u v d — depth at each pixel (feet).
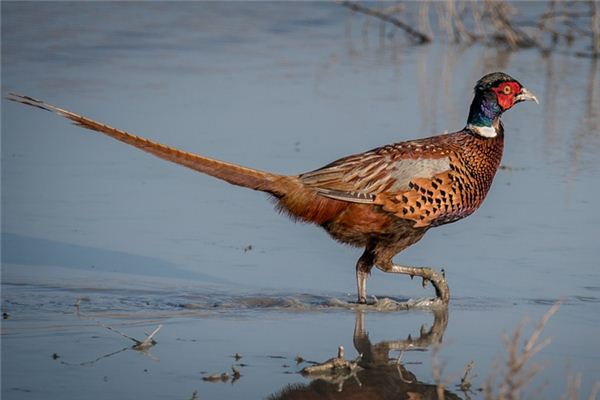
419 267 43.70
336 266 48.01
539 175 58.80
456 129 65.62
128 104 71.92
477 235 51.03
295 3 106.32
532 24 94.02
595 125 68.13
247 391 34.06
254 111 70.33
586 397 33.76
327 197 42.83
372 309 42.73
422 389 34.55
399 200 42.88
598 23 95.40
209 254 48.75
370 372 35.83
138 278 45.44
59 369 35.60
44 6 100.73
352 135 64.69
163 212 54.34
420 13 98.58
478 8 100.12
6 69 80.59
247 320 41.04
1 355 36.78
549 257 47.85
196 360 36.70
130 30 94.32
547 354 37.40
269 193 43.34
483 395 34.06
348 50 90.27
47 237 50.47
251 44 91.76
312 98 73.61
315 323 40.93
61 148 64.54
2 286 44.11
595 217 52.75
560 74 82.33
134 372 35.47
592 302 42.78
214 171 41.98
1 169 60.18
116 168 61.31
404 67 83.97
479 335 39.47
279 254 49.11
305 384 34.81
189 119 68.33
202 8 103.81
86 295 43.27
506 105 45.01
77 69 81.46
